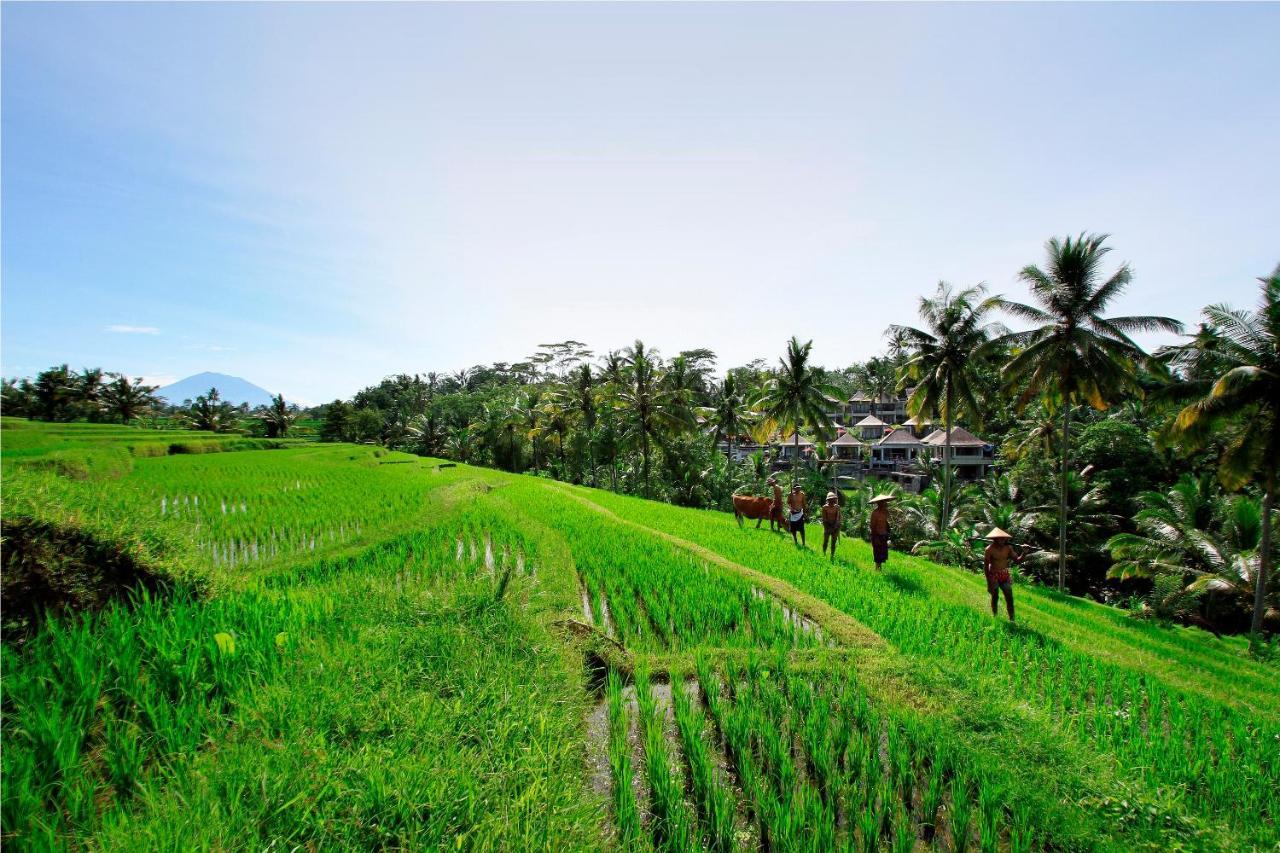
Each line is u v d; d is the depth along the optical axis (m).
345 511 20.55
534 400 64.31
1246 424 18.88
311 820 4.18
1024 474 33.44
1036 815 5.82
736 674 8.60
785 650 9.54
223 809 4.22
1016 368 25.53
